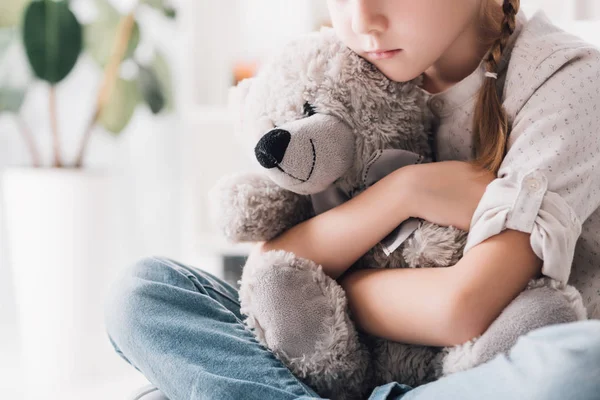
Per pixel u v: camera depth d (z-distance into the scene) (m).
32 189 1.83
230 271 2.00
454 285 0.67
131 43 2.01
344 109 0.76
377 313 0.74
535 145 0.73
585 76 0.77
